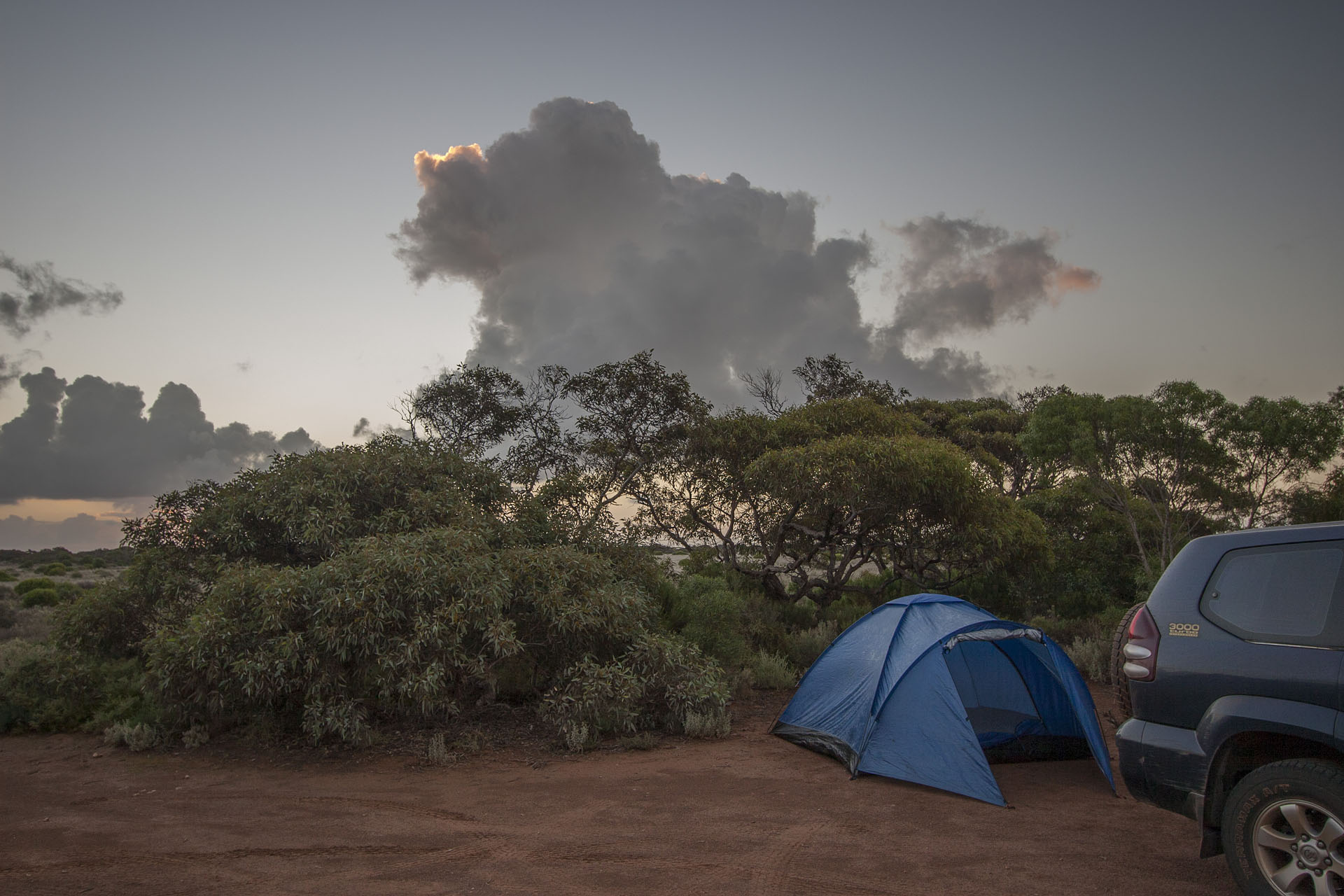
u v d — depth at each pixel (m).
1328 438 13.12
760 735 8.95
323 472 11.09
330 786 7.07
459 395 18.83
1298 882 4.00
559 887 4.71
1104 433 15.40
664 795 6.69
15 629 17.52
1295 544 4.47
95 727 9.35
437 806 6.44
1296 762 4.04
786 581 21.33
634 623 9.80
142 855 5.32
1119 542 17.25
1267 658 4.29
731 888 4.68
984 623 7.58
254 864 5.12
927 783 6.79
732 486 17.70
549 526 12.38
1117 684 5.41
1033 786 6.88
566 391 18.91
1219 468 14.40
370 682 8.66
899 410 26.05
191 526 10.84
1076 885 4.68
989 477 18.03
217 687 8.43
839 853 5.25
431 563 8.86
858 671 8.07
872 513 15.74
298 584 8.55
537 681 10.29
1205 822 4.44
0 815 6.29
